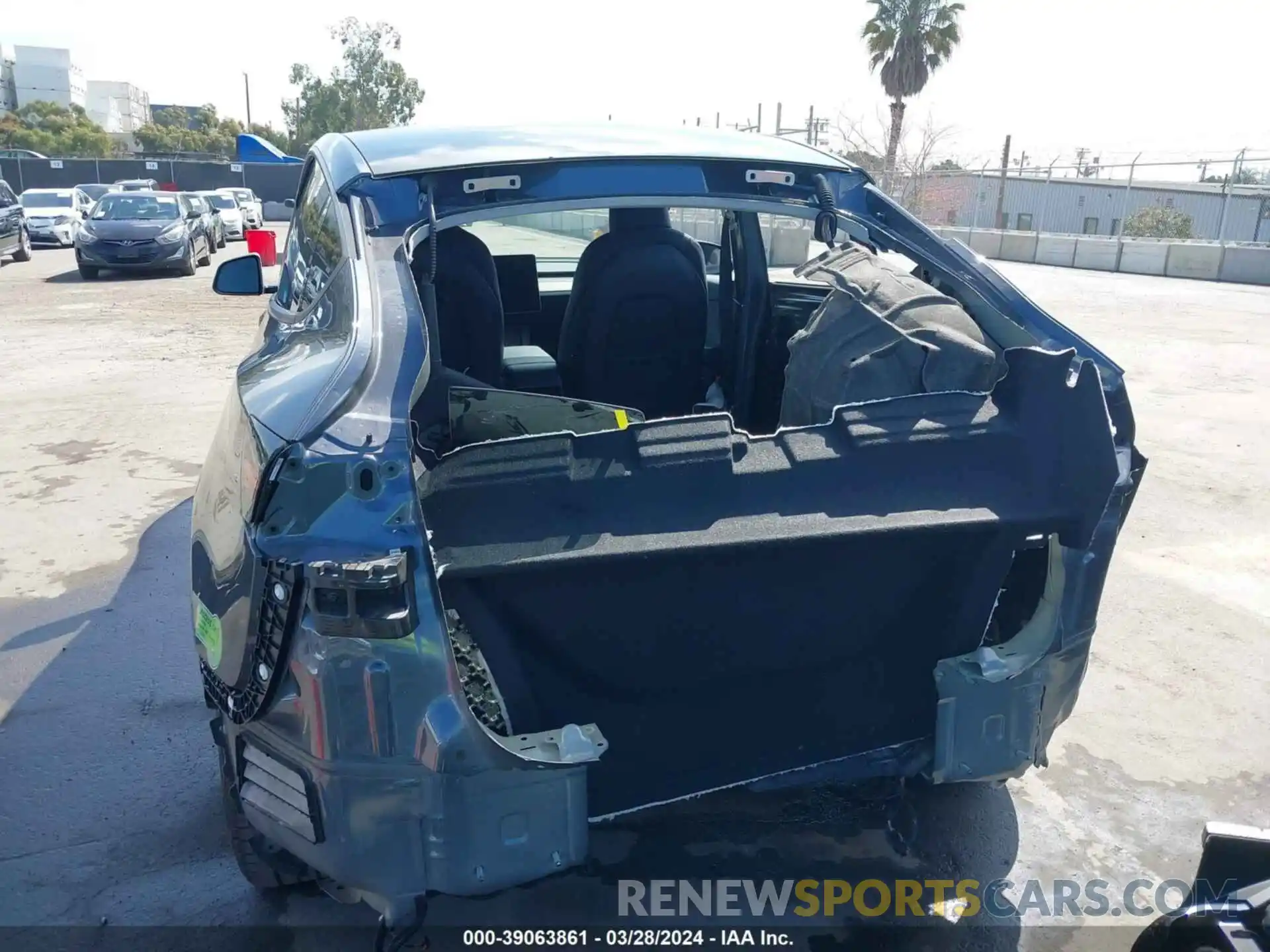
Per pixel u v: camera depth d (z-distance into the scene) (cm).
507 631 204
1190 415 837
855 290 260
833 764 242
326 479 181
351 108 5747
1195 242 2319
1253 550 530
